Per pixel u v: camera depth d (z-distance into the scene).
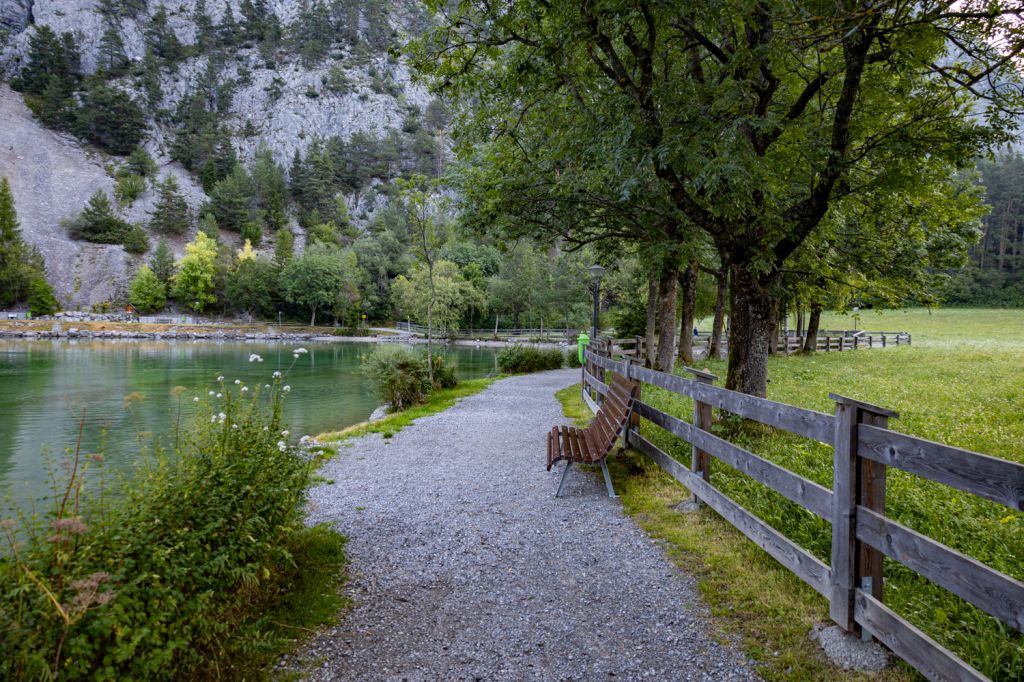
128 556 2.34
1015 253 83.69
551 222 10.09
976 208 8.80
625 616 3.23
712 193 5.79
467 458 7.66
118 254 105.00
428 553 4.25
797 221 7.16
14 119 137.50
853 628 2.77
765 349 7.66
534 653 2.87
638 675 2.66
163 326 78.44
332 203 138.50
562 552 4.20
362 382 23.61
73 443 12.47
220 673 2.58
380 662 2.81
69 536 2.22
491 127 9.53
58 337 63.97
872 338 33.72
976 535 3.77
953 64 6.70
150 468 3.19
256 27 184.62
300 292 88.50
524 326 78.69
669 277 14.60
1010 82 5.81
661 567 3.85
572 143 7.59
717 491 4.45
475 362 36.00
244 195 129.12
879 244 11.01
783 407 3.53
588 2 5.99
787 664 2.66
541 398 14.59
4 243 87.81
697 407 5.01
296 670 2.73
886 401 9.90
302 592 3.52
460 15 7.26
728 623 3.08
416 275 64.25
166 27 173.12
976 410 8.59
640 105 6.58
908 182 7.00
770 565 3.71
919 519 4.14
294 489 3.91
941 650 2.18
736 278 7.73
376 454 8.07
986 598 1.99
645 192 7.06
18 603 1.94
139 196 126.81
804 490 3.21
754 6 5.84
